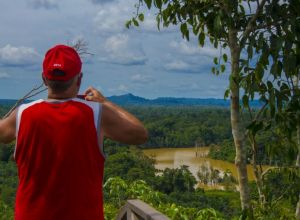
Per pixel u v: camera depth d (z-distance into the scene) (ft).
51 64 6.10
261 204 13.05
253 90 11.45
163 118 534.78
